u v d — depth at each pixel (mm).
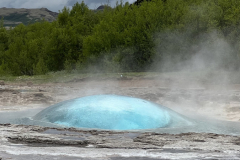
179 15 33594
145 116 8641
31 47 40906
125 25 36719
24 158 4859
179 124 8844
